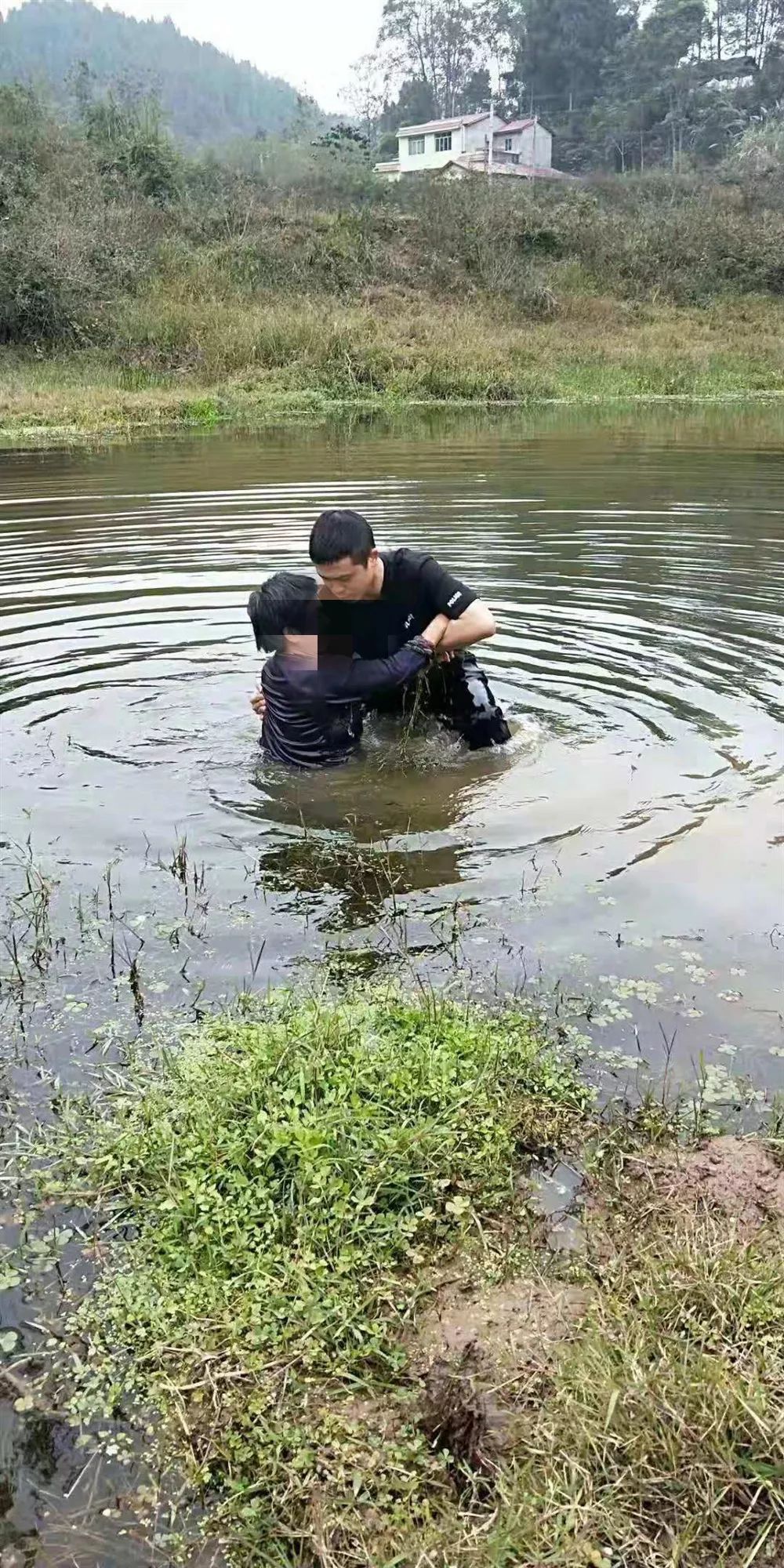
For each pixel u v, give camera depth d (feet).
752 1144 7.63
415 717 14.56
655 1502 5.29
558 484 32.58
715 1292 6.24
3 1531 5.31
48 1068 8.42
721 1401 5.56
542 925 10.21
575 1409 5.61
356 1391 5.99
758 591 20.77
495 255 88.33
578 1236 6.95
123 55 342.23
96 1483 5.57
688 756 13.73
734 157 143.74
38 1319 6.45
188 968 9.64
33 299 65.26
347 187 101.40
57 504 30.09
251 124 300.61
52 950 9.92
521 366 69.10
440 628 14.16
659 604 20.04
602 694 15.80
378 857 11.55
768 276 96.32
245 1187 7.14
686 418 53.26
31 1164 7.54
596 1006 9.05
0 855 11.56
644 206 106.63
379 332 69.87
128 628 19.02
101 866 11.40
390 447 41.88
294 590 13.88
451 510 28.32
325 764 13.84
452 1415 5.74
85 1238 6.95
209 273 76.64
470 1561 5.08
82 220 73.51
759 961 9.59
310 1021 8.43
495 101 222.07
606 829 11.98
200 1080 7.97
